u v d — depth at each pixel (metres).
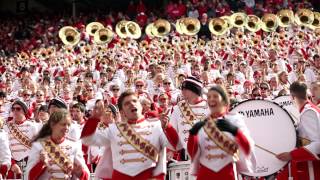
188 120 10.09
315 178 7.91
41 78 25.03
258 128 7.95
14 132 11.62
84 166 7.57
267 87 14.59
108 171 7.48
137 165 7.14
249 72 21.12
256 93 14.52
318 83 8.80
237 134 6.87
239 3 37.78
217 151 6.96
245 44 28.42
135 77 19.78
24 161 11.52
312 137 7.67
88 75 20.89
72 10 47.41
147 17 40.31
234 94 15.08
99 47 30.11
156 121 7.38
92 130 7.11
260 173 7.87
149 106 12.17
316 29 30.09
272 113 7.93
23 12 48.66
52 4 48.69
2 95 16.53
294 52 25.55
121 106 7.37
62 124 7.45
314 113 7.73
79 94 16.95
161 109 13.09
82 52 29.89
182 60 23.59
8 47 41.91
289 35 30.02
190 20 30.81
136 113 7.31
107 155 7.50
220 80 15.48
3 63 31.31
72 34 31.33
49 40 41.00
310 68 20.16
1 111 16.23
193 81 9.37
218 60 22.48
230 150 6.91
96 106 7.20
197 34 34.00
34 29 43.62
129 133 7.23
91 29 32.78
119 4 47.97
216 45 28.58
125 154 7.19
